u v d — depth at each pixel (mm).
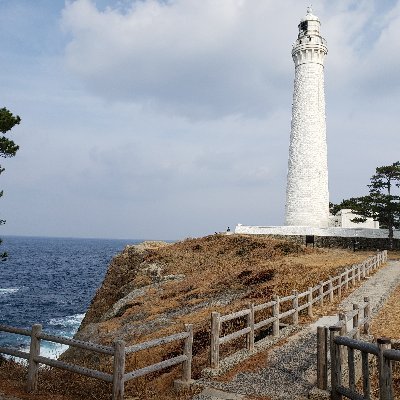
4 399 8367
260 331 16000
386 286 24062
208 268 37844
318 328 9023
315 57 54688
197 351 14789
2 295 60000
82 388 9656
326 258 36625
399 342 11555
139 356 15891
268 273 29250
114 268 46062
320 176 53812
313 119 54062
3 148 17109
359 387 9805
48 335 8953
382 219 48969
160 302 27484
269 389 9320
